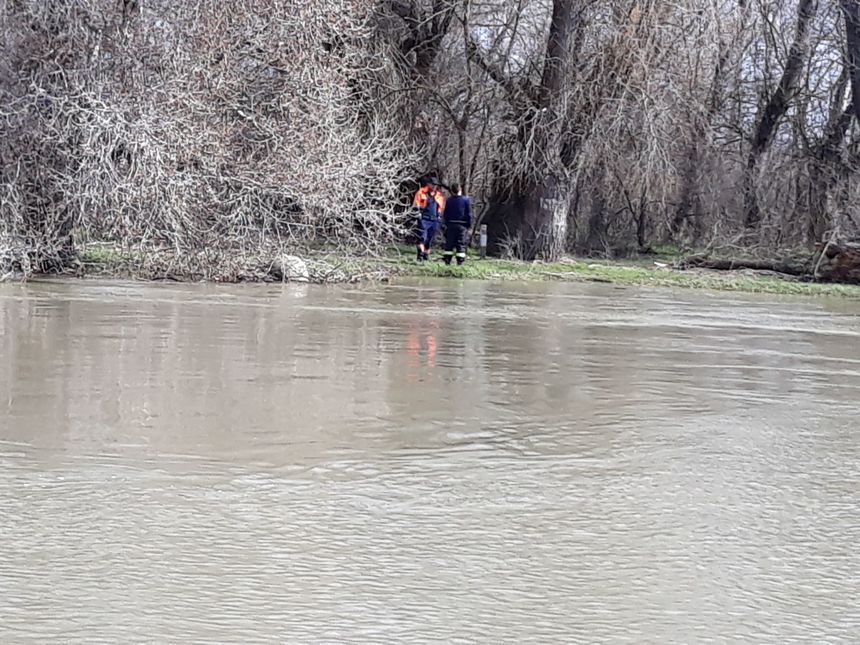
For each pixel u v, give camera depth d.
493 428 8.00
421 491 6.30
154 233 19.44
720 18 29.16
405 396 9.08
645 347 12.90
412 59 29.42
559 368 10.93
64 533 5.37
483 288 21.44
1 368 9.69
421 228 26.27
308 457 6.95
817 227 33.47
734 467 7.14
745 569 5.21
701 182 34.84
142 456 6.83
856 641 4.42
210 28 20.20
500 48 29.39
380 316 15.05
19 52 19.94
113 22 20.08
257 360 10.65
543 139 28.56
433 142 30.78
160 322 13.32
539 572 5.07
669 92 29.22
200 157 19.52
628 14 28.05
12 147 19.41
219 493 6.10
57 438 7.20
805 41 35.41
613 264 30.09
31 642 4.15
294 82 20.86
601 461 7.15
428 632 4.36
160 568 4.94
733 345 13.56
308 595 4.69
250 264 20.42
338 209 20.83
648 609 4.68
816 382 10.78
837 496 6.53
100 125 18.75
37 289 17.20
